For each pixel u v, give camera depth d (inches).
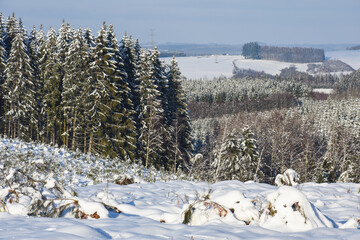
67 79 1556.3
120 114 1465.3
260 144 2106.3
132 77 1643.7
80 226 215.5
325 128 3080.7
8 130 1684.3
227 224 240.5
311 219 236.8
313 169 1836.9
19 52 1612.9
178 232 217.0
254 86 6633.9
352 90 6973.4
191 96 6373.0
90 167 971.3
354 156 1519.4
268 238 203.2
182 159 1612.9
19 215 270.2
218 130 2628.0
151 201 363.3
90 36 1644.9
